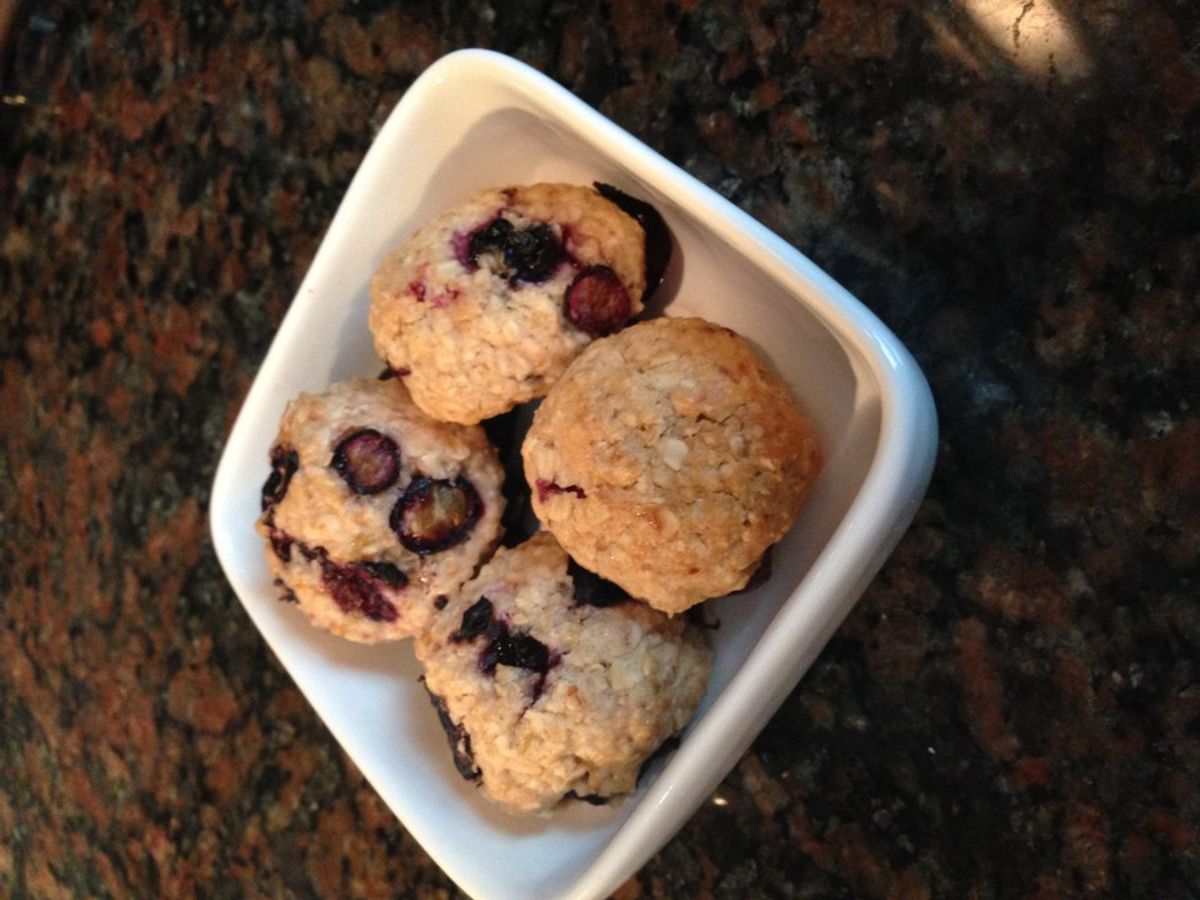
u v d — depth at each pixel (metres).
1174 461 0.18
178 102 0.27
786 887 0.21
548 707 0.19
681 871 0.22
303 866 0.26
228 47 0.26
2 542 0.31
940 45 0.20
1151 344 0.18
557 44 0.23
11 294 0.30
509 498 0.22
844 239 0.20
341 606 0.22
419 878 0.25
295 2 0.25
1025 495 0.19
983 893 0.20
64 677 0.30
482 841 0.21
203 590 0.27
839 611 0.17
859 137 0.20
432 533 0.21
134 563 0.28
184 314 0.27
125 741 0.29
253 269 0.26
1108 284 0.19
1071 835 0.19
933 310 0.20
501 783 0.20
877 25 0.20
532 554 0.21
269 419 0.23
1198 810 0.18
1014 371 0.19
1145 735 0.19
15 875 0.31
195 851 0.28
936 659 0.20
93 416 0.29
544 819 0.21
